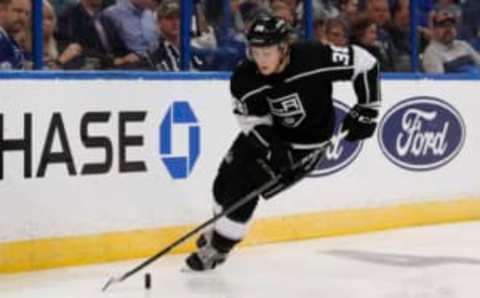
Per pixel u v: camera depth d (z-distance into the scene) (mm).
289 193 7320
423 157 8203
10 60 6793
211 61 7879
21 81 5941
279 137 5797
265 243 7195
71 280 5746
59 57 7148
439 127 8305
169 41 7648
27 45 6855
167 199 6688
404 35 8852
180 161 6754
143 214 6562
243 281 5746
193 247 6852
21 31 6816
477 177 8633
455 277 5914
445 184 8391
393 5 8758
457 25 9352
